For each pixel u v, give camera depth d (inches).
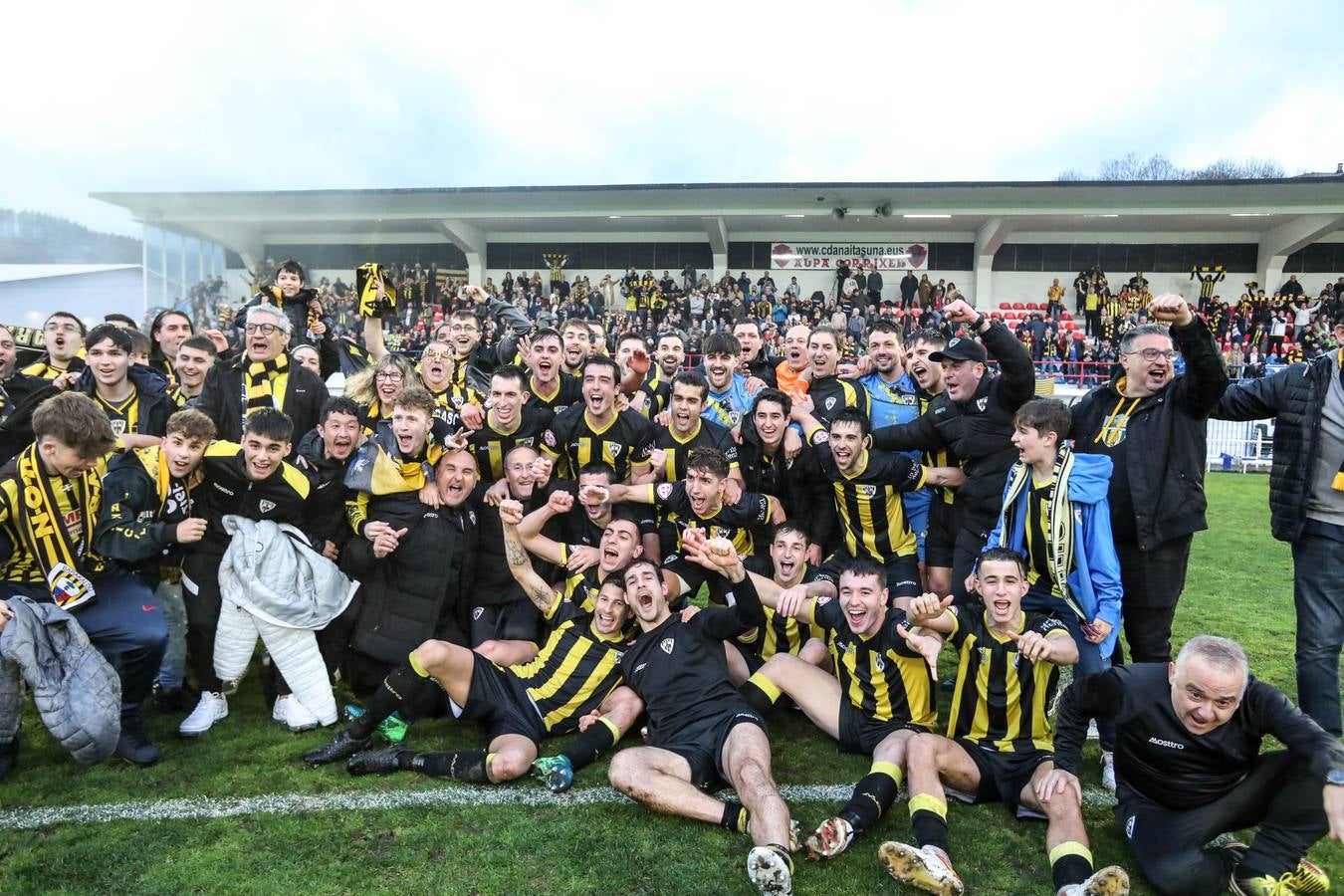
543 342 234.7
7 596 152.7
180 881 119.0
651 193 1018.1
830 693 162.1
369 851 127.0
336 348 300.0
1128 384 164.7
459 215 1044.5
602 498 194.2
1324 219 963.3
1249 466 668.7
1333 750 108.0
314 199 1032.2
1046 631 140.5
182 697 180.5
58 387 206.2
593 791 146.6
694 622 160.9
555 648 167.5
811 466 206.5
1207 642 114.7
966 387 191.8
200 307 1054.4
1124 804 129.4
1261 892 112.3
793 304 1038.4
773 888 114.3
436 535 182.5
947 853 122.7
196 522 154.7
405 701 156.4
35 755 159.0
